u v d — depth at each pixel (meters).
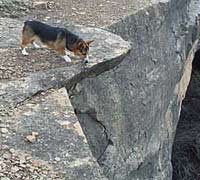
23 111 7.98
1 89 8.39
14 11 12.38
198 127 19.19
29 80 8.70
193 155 18.28
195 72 21.38
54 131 7.59
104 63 9.48
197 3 17.47
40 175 6.76
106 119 11.21
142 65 13.02
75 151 7.25
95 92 10.75
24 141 7.30
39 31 9.43
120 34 12.27
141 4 13.41
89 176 6.91
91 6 13.08
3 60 9.32
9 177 6.65
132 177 12.84
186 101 20.30
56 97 8.48
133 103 12.47
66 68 9.11
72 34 9.25
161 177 14.71
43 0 13.14
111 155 11.38
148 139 13.56
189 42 16.62
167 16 14.41
